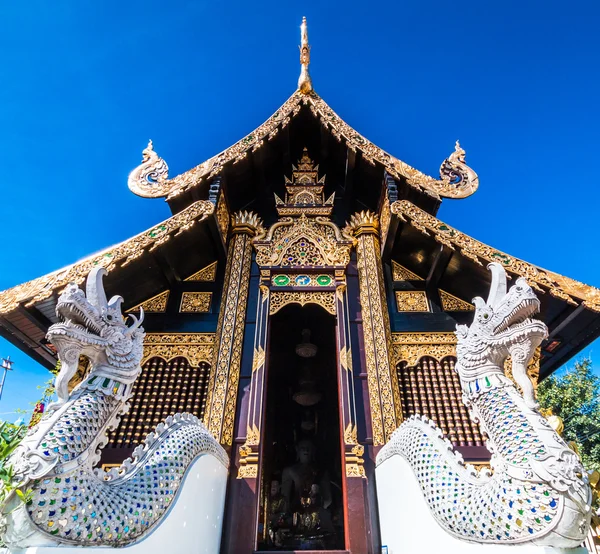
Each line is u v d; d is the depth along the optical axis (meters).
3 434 2.95
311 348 8.85
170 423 4.18
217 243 7.70
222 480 5.37
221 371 6.46
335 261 7.55
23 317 6.04
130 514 3.09
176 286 7.79
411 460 4.14
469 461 5.90
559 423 5.20
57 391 3.22
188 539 4.07
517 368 3.52
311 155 9.73
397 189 7.68
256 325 6.95
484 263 6.50
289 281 7.42
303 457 8.47
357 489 5.58
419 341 7.02
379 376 6.45
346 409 6.18
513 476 3.01
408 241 7.49
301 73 9.09
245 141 8.04
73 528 2.69
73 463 2.87
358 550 5.19
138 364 3.74
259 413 6.11
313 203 8.49
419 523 4.00
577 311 6.13
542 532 2.74
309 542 7.18
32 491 2.64
